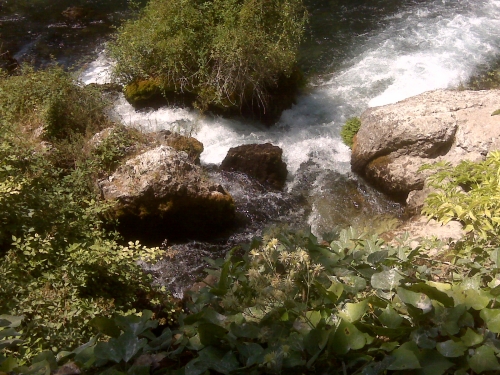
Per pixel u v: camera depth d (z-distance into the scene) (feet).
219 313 7.67
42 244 14.98
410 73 32.63
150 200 21.17
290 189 25.02
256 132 29.04
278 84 30.30
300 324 6.92
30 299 13.37
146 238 21.93
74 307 13.57
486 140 21.44
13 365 6.63
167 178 21.34
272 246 8.08
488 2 40.14
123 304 15.14
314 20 39.68
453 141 21.98
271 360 6.29
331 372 6.48
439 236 15.26
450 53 33.99
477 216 14.98
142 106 30.14
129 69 30.25
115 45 32.63
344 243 9.13
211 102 29.04
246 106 29.55
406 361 6.22
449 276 8.73
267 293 7.28
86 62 36.76
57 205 17.19
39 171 19.16
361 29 37.91
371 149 23.49
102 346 6.76
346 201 23.75
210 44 28.68
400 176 22.34
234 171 25.48
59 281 14.37
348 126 28.14
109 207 19.42
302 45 36.45
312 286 7.72
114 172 21.91
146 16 31.32
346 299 7.59
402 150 22.63
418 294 7.00
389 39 36.17
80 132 24.67
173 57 28.96
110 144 22.93
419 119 22.48
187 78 29.22
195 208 21.74
